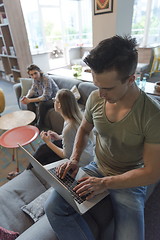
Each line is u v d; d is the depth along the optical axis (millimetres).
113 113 764
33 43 5785
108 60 542
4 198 1104
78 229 773
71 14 6453
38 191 1168
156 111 670
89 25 6430
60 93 1243
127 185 718
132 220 786
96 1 3275
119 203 846
